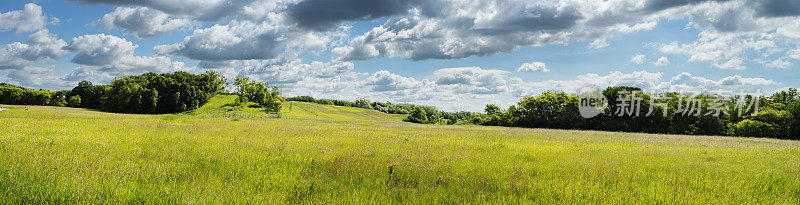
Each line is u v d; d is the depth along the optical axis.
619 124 60.97
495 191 7.40
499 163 11.08
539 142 22.34
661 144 23.92
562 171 9.89
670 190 7.58
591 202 6.68
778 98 67.19
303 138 18.22
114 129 18.67
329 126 32.75
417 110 125.75
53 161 7.65
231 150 11.55
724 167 11.59
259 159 10.01
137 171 7.43
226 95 141.25
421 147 15.69
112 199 5.51
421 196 6.82
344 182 7.79
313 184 7.20
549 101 72.56
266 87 126.31
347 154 12.07
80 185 5.91
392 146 15.70
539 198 6.91
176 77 131.25
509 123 78.06
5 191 5.45
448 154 13.09
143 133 17.09
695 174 9.95
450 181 8.12
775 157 15.54
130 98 109.19
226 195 6.05
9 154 8.16
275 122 35.47
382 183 7.72
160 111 111.50
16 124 17.75
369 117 135.25
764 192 8.03
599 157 14.03
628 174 9.45
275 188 6.80
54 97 124.19
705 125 56.06
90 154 8.98
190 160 9.40
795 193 7.96
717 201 6.94
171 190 6.17
